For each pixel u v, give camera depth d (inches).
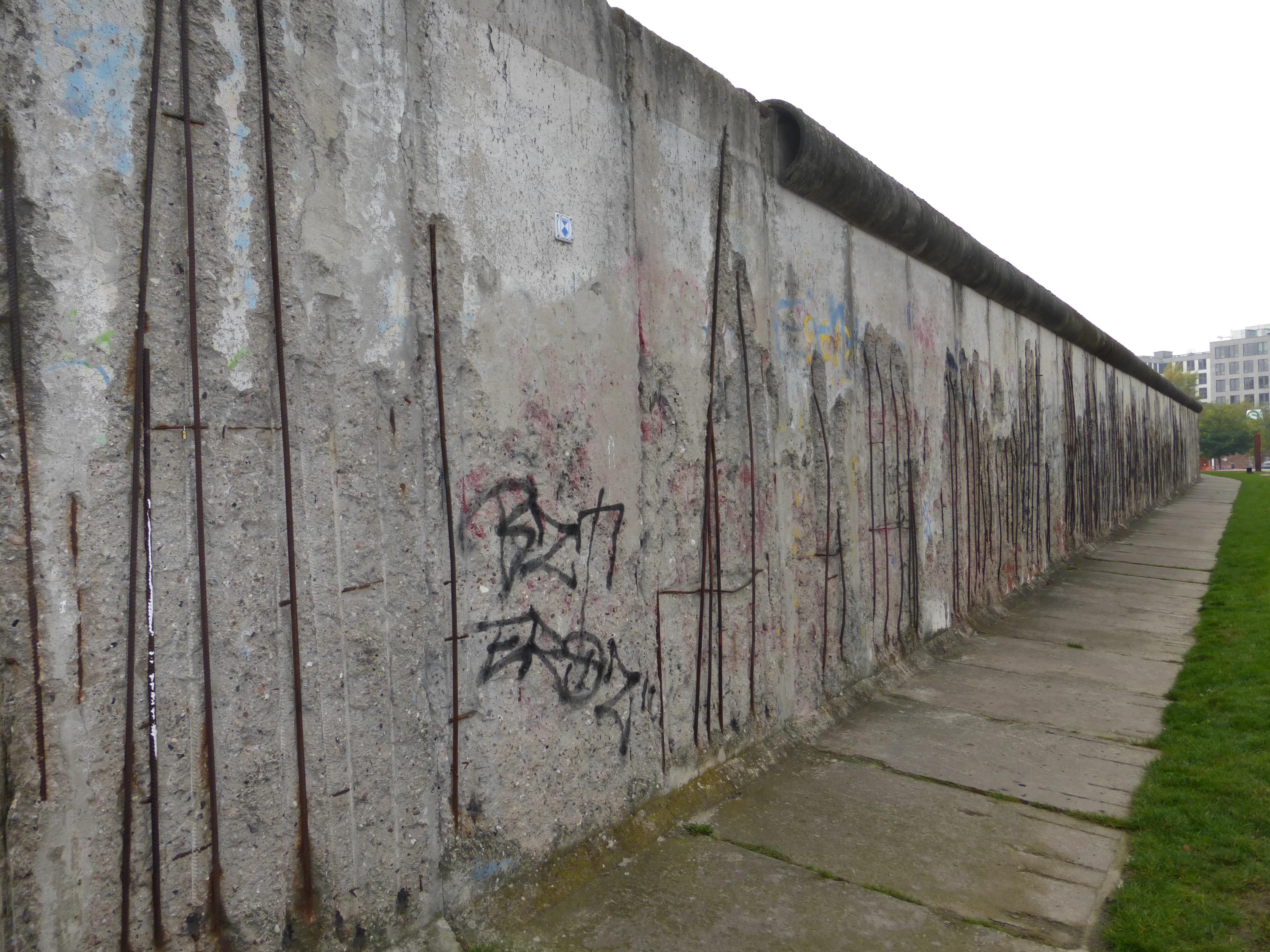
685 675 149.0
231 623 81.7
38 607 69.6
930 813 144.8
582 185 127.4
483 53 110.9
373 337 95.9
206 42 80.6
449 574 104.9
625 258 136.3
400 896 97.3
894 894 118.2
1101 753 173.0
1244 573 366.9
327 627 90.2
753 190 173.3
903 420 245.1
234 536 82.0
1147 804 146.3
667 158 147.6
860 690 209.5
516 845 112.9
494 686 110.8
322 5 90.6
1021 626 293.3
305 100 88.8
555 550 120.9
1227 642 253.9
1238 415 2780.5
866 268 225.1
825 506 199.2
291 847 86.5
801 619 188.2
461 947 101.2
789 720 180.1
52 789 70.1
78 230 72.0
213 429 80.7
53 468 70.5
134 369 75.3
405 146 99.9
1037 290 360.5
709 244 158.9
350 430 93.3
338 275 92.0
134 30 75.7
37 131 69.9
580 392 126.2
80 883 71.5
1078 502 469.7
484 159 110.7
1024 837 136.3
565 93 124.6
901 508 242.2
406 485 99.5
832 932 108.3
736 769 158.2
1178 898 115.6
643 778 137.1
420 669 100.7
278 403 86.3
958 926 110.7
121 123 74.7
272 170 85.7
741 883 120.3
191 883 78.6
